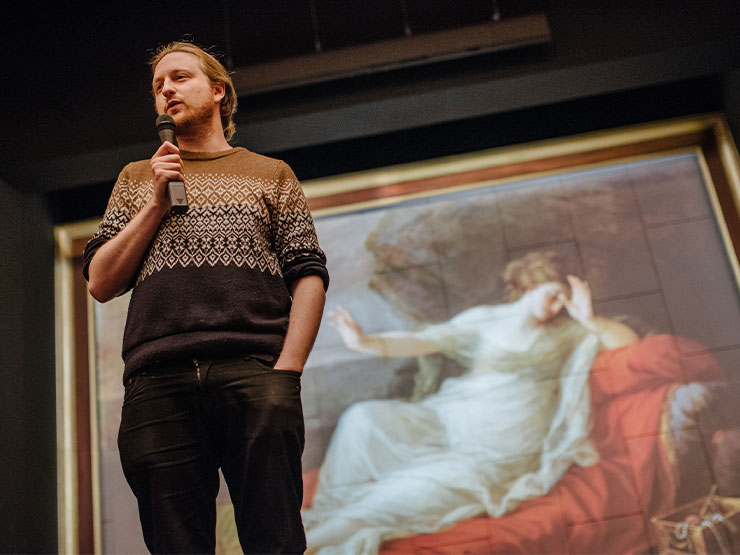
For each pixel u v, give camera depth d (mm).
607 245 4473
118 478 4301
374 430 4230
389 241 4570
